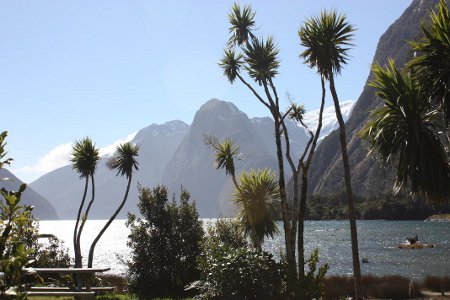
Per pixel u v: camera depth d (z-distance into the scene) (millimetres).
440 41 8719
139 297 15102
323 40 11648
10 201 4062
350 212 11375
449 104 8914
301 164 12648
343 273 38094
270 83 13602
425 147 9016
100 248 84625
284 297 9172
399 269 40906
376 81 9625
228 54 14430
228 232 16359
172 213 17453
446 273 37312
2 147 4039
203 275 10047
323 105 12914
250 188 16188
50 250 18219
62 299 10781
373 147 9555
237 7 14008
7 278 3812
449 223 150750
